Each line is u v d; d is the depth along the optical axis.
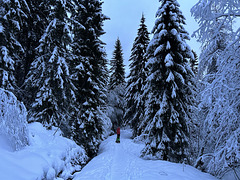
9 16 6.99
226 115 4.47
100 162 7.91
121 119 27.22
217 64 4.77
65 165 6.81
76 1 10.41
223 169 4.77
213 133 5.64
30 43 11.33
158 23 9.79
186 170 6.04
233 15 4.01
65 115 10.22
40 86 9.02
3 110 5.17
